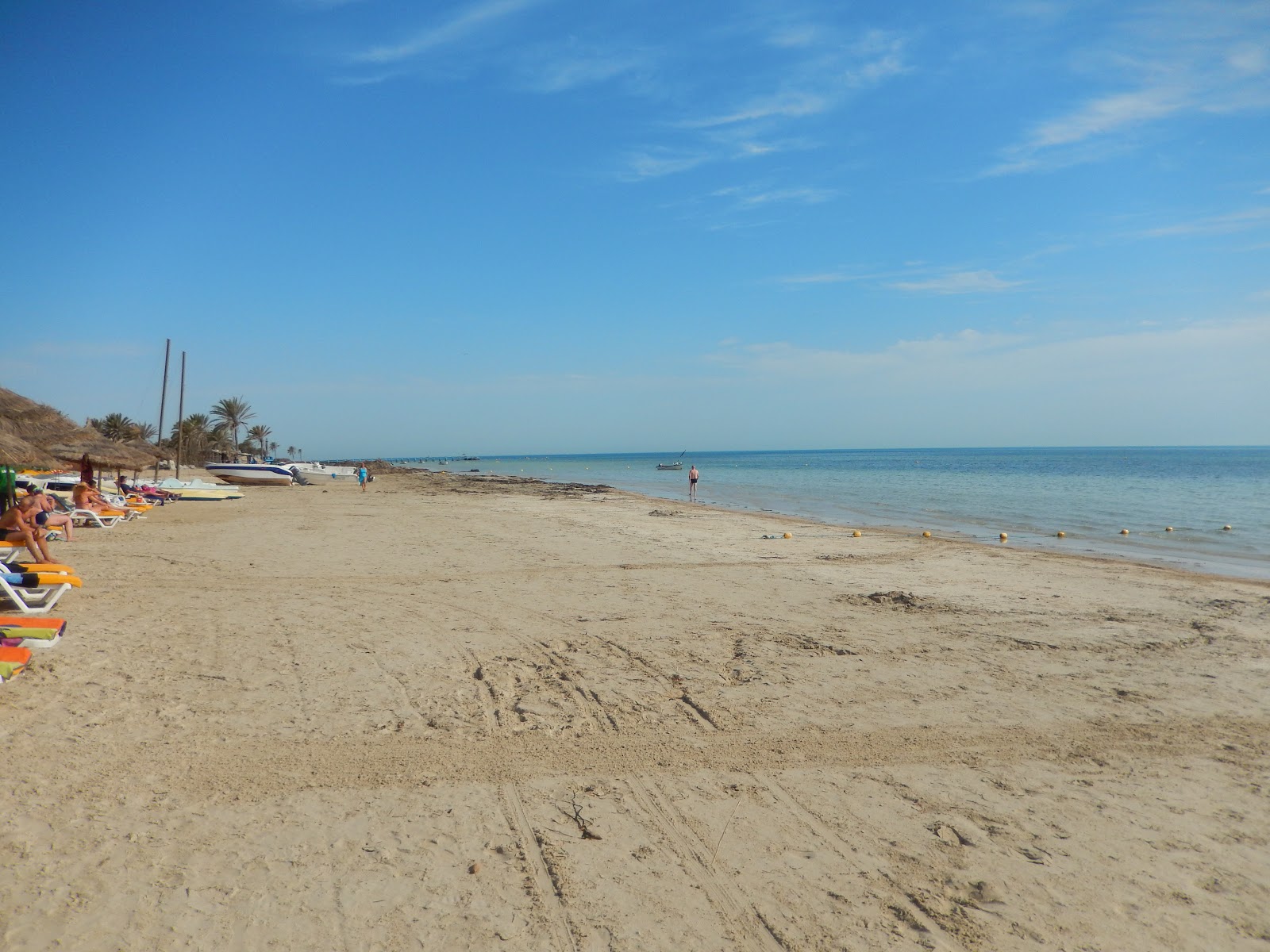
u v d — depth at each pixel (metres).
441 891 3.71
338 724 5.76
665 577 12.55
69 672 6.73
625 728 5.85
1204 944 3.41
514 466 136.88
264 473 44.94
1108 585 12.34
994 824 4.47
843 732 5.84
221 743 5.34
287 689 6.53
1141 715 6.28
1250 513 28.36
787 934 3.45
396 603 10.17
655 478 69.62
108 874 3.71
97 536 16.81
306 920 3.43
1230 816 4.60
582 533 19.27
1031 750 5.57
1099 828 4.45
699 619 9.50
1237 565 16.22
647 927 3.48
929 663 7.66
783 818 4.52
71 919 3.36
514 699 6.45
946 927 3.51
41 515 11.41
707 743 5.60
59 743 5.20
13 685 6.31
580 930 3.44
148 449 27.34
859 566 14.16
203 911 3.47
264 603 9.95
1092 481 56.22
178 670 6.91
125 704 5.98
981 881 3.89
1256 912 3.65
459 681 6.88
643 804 4.66
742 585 11.83
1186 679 7.23
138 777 4.75
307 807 4.48
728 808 4.63
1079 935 3.46
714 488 49.66
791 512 29.22
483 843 4.16
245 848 4.01
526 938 3.37
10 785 4.57
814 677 7.17
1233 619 9.88
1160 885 3.87
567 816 4.48
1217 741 5.77
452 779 4.93
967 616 9.80
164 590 10.53
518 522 22.50
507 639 8.41
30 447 11.16
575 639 8.45
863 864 4.04
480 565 13.52
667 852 4.12
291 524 20.62
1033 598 11.13
